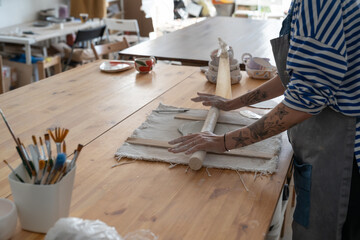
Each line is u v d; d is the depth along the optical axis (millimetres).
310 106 1250
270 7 6812
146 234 1041
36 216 1047
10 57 4730
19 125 1699
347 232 1401
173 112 1828
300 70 1242
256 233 1079
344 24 1234
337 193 1340
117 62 2643
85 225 874
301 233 1456
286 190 1926
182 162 1411
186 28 4051
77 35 4555
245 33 3812
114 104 1946
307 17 1228
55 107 1901
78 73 2451
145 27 6703
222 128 1673
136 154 1455
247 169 1380
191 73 2494
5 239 1007
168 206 1184
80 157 1444
